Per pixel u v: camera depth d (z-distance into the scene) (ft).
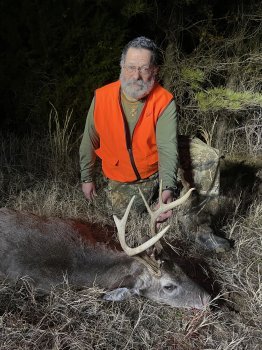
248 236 6.47
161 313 5.18
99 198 6.63
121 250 5.32
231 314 5.34
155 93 5.17
